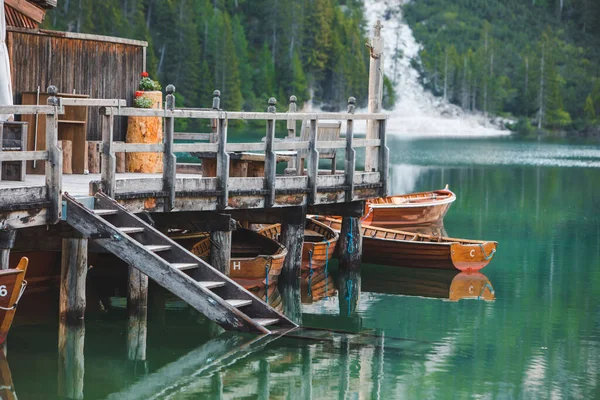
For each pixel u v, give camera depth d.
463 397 12.47
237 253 19.36
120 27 133.25
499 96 188.88
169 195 15.26
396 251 22.30
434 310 18.20
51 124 13.14
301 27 167.50
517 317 17.66
